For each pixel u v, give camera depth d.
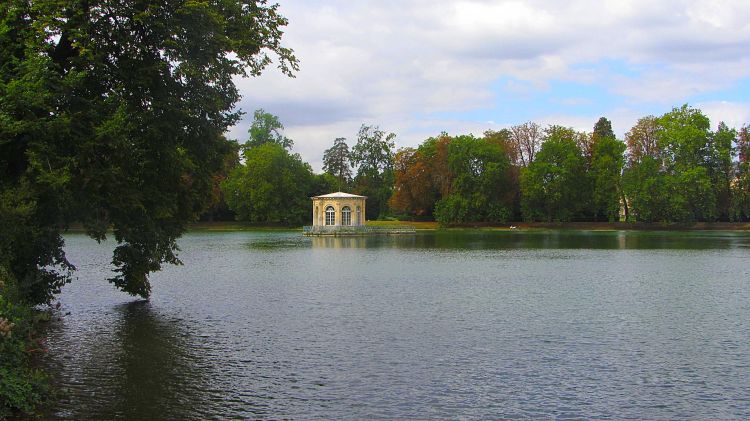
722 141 106.75
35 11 18.50
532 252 57.12
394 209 129.88
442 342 19.17
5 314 13.49
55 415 12.84
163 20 19.44
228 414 12.97
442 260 48.78
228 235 100.81
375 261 48.31
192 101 21.25
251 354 17.81
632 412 13.08
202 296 29.16
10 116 16.81
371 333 20.48
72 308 25.83
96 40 19.42
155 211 22.17
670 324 21.83
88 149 18.33
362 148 153.75
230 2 21.78
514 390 14.49
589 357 17.36
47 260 22.05
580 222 116.38
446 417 12.80
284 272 40.06
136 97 20.58
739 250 57.81
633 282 33.66
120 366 16.61
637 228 110.12
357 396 14.09
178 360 17.20
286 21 23.50
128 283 26.55
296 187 126.62
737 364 16.62
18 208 16.53
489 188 115.00
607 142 110.25
